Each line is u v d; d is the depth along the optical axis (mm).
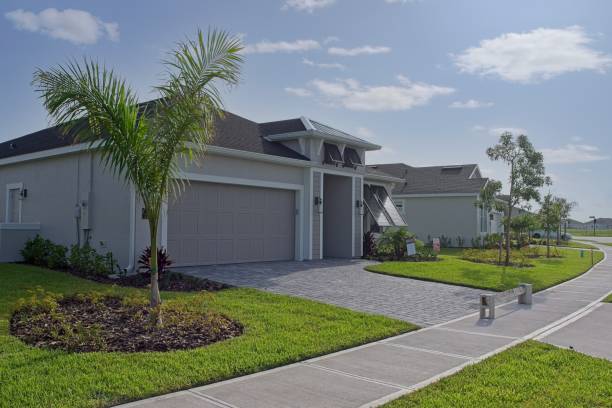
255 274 13625
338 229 20906
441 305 10742
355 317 8836
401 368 6094
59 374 5227
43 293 9039
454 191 32906
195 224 14523
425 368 6105
